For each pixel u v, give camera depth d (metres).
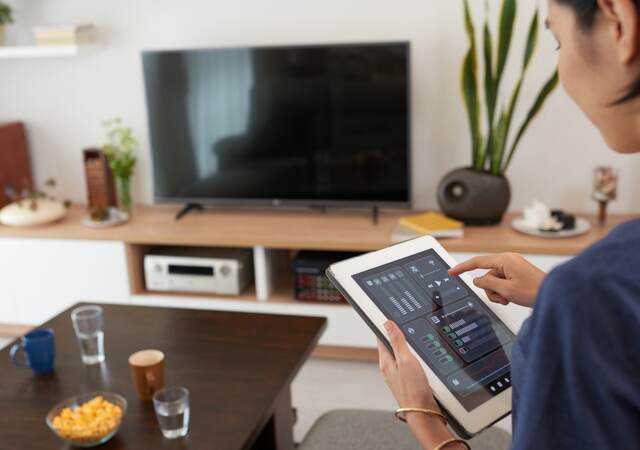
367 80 3.24
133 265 3.36
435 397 0.99
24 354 1.98
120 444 1.55
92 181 3.62
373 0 3.28
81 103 3.73
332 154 3.35
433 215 3.17
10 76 3.77
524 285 1.10
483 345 1.10
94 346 1.92
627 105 0.63
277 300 3.24
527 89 3.23
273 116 3.38
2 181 3.65
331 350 3.22
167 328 2.13
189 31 3.51
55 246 3.39
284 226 3.32
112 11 3.56
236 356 1.93
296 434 2.65
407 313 1.10
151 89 3.47
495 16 3.18
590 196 3.30
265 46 3.30
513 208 3.38
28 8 3.64
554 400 0.61
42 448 1.54
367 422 1.84
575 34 0.64
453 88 3.29
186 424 1.57
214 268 3.27
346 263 1.14
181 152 3.52
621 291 0.58
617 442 0.58
